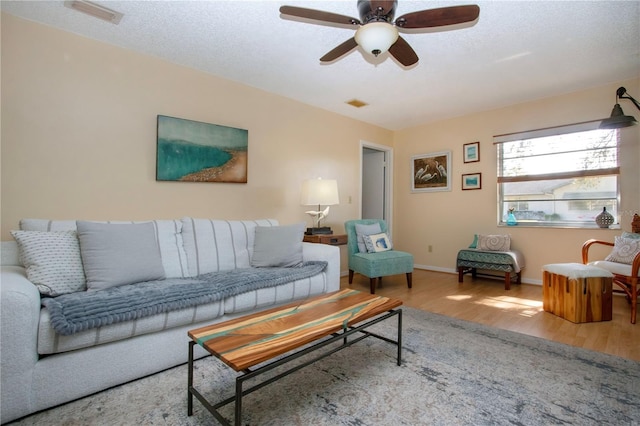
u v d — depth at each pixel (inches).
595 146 139.2
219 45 102.6
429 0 80.1
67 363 56.4
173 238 94.5
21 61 86.8
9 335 50.6
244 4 82.1
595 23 89.5
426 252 197.0
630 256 111.7
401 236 209.6
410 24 70.1
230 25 91.4
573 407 57.0
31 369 52.7
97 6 82.7
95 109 98.3
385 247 156.6
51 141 91.0
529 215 158.7
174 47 103.7
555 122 147.6
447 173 186.5
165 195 112.0
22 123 86.9
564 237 146.3
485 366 72.4
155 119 109.9
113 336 60.2
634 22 88.8
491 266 149.0
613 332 94.0
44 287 63.2
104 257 72.8
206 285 76.9
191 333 54.7
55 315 54.4
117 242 76.6
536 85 135.6
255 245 107.9
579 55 108.6
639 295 126.0
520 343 85.5
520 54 107.9
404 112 173.8
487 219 170.7
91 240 73.0
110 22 89.7
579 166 143.4
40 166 89.5
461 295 136.0
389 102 157.2
